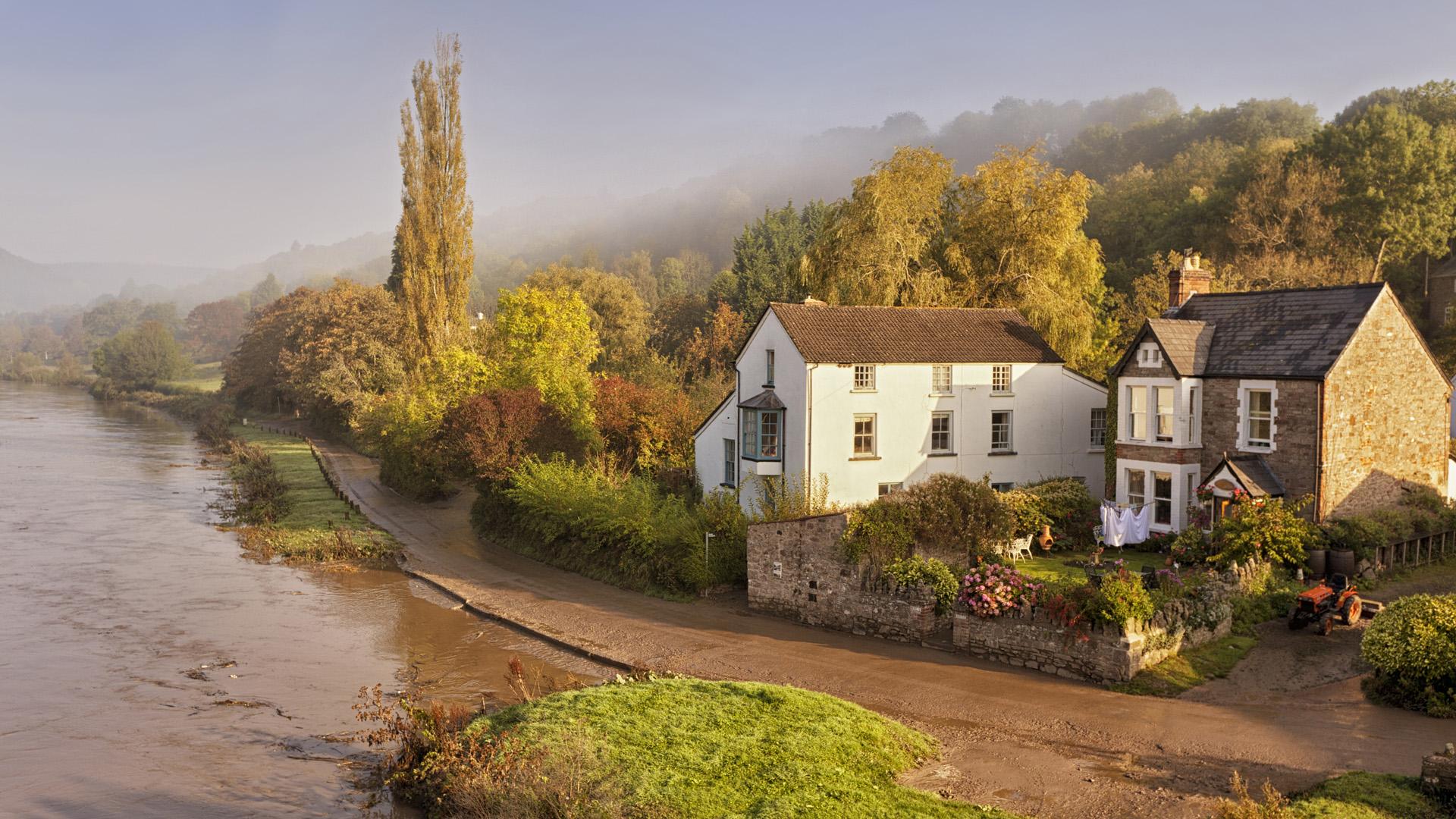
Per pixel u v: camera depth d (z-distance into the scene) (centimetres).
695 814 1577
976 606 2567
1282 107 12375
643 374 7600
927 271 5403
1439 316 6425
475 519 5028
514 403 4828
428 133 7594
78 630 3206
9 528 5116
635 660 2728
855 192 5622
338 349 10038
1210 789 1717
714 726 1948
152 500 6131
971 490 2986
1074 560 3431
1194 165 10588
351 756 2161
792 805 1580
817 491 3841
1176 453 3497
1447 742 1867
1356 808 1509
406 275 7688
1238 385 3406
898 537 2838
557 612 3312
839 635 2886
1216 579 2647
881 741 1917
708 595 3416
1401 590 2939
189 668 2806
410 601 3622
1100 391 4450
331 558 4362
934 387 4106
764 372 4169
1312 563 2983
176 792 1972
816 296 5656
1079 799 1700
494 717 2089
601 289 10581
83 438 10219
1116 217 9212
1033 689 2317
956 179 5872
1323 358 3212
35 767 2105
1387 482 3369
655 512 3888
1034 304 5294
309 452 8831
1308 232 6606
